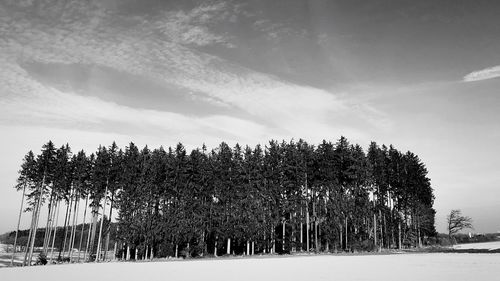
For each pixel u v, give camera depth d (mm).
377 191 72062
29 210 60438
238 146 68938
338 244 64688
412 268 28000
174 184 65562
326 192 66312
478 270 25625
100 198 66000
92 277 26203
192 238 64000
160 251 61875
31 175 61156
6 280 24469
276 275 24641
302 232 68750
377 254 54625
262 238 62156
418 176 77625
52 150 63062
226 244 68500
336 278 21812
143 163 68938
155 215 63562
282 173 65250
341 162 69562
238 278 23234
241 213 62469
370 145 75500
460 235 104125
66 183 65562
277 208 62719
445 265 30328
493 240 103500
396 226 73938
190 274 26969
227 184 65062
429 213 78312
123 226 62281
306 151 69125
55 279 24969
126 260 59000
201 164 66625
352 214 63781
